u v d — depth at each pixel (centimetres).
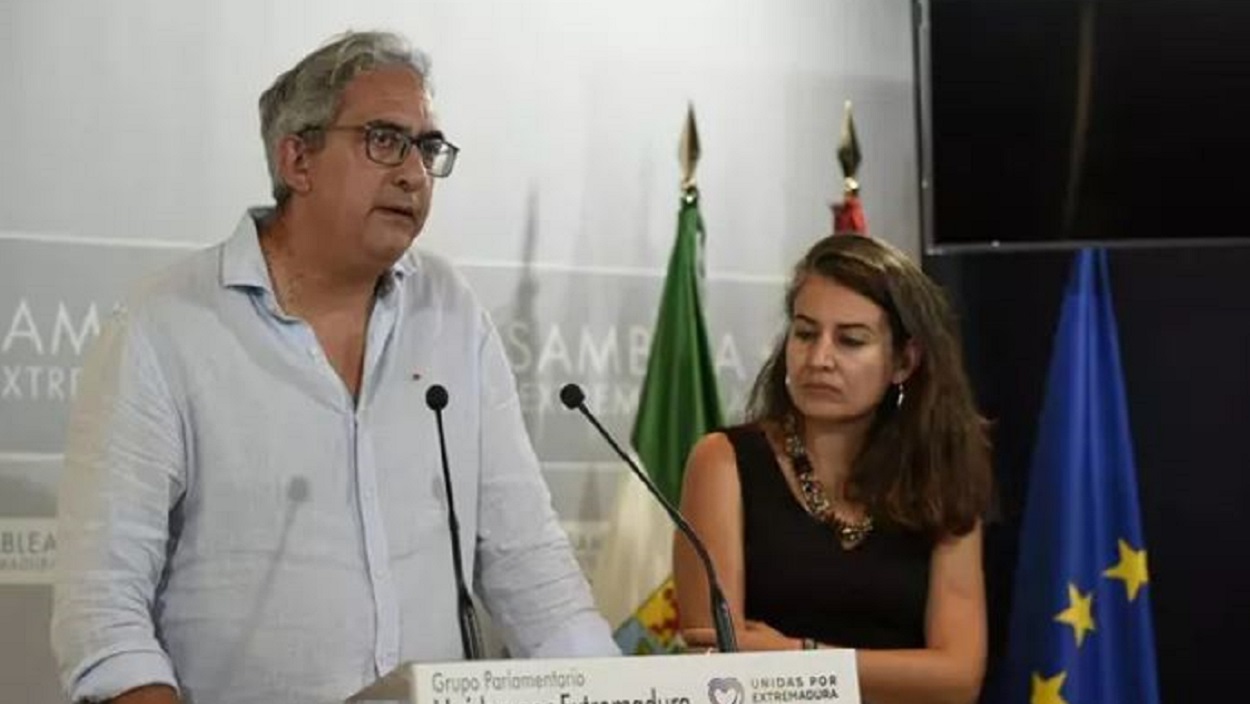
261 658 371
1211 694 636
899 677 448
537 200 591
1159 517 638
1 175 532
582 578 400
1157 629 635
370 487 383
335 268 389
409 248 411
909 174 631
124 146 546
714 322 605
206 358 376
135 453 365
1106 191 603
